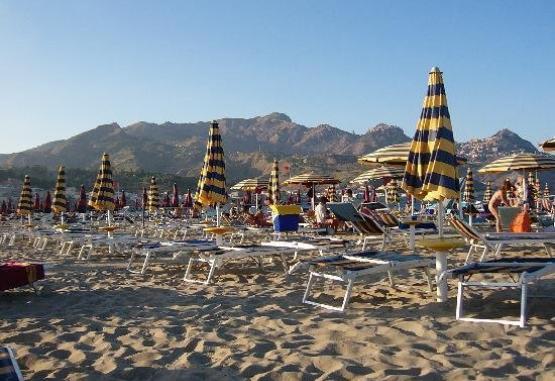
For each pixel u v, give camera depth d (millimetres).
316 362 3730
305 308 5418
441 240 5414
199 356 4008
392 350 3916
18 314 5730
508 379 3242
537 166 12500
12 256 12172
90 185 109000
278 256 9883
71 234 13047
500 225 10477
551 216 15461
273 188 18250
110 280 7934
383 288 6340
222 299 6109
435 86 5289
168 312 5523
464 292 5797
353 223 9367
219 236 9516
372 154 10188
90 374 3725
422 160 5297
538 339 3975
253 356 3918
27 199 20281
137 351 4211
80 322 5219
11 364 2678
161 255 11250
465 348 3887
